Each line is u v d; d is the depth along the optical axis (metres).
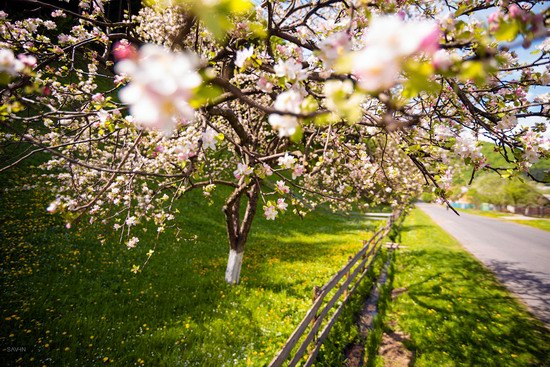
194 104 0.59
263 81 1.39
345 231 16.14
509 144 2.10
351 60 0.54
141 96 0.55
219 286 6.26
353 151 4.27
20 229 6.73
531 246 13.45
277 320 5.06
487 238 15.54
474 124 2.53
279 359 2.97
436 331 4.94
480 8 1.97
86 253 6.64
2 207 7.26
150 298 5.39
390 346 4.69
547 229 22.09
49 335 3.91
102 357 3.71
